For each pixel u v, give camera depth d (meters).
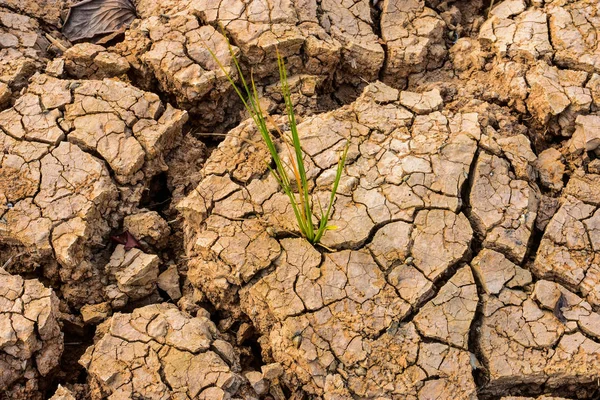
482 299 0.70
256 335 0.72
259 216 0.73
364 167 0.75
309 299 0.69
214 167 0.75
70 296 0.72
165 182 0.78
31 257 0.71
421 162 0.74
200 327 0.69
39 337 0.68
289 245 0.71
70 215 0.72
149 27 0.82
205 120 0.80
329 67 0.81
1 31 0.83
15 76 0.79
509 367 0.68
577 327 0.69
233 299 0.71
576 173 0.76
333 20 0.83
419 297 0.69
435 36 0.83
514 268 0.71
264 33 0.80
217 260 0.71
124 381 0.67
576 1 0.83
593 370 0.67
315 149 0.75
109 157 0.75
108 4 0.85
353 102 0.79
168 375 0.67
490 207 0.73
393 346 0.68
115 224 0.74
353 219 0.72
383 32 0.83
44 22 0.85
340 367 0.68
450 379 0.67
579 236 0.72
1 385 0.67
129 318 0.70
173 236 0.76
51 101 0.77
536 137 0.79
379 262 0.71
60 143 0.75
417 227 0.72
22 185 0.73
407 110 0.78
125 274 0.72
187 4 0.84
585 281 0.70
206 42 0.80
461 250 0.71
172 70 0.79
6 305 0.69
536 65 0.79
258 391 0.68
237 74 0.80
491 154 0.75
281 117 0.78
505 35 0.82
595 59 0.79
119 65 0.80
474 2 0.87
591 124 0.76
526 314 0.69
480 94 0.81
